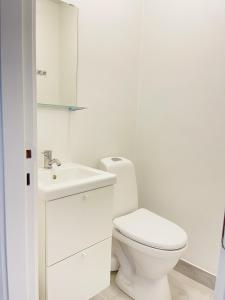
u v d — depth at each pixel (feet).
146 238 4.76
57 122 5.29
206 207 5.79
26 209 3.04
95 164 6.18
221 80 5.31
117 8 5.99
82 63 5.51
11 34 2.63
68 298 4.39
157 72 6.46
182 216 6.26
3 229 2.91
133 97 6.86
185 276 6.23
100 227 4.73
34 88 2.92
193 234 6.09
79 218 4.29
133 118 6.98
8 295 3.05
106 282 5.09
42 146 5.11
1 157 2.78
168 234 4.94
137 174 7.17
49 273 4.00
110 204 4.87
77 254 4.38
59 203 3.93
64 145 5.48
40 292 4.14
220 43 5.26
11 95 2.72
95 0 5.51
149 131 6.79
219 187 5.54
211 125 5.55
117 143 6.65
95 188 4.48
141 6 6.58
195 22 5.61
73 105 5.46
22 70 2.77
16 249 3.01
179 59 5.97
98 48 5.76
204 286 5.90
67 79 5.30
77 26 5.27
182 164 6.15
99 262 4.85
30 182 3.03
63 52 5.16
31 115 2.93
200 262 6.01
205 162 5.72
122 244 5.48
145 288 5.16
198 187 5.90
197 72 5.67
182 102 6.01
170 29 6.08
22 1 2.66
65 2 5.01
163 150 6.51
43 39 4.84
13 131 2.78
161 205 6.69
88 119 5.85
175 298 5.46
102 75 5.96
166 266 4.77
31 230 3.13
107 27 5.86
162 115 6.45
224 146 5.38
